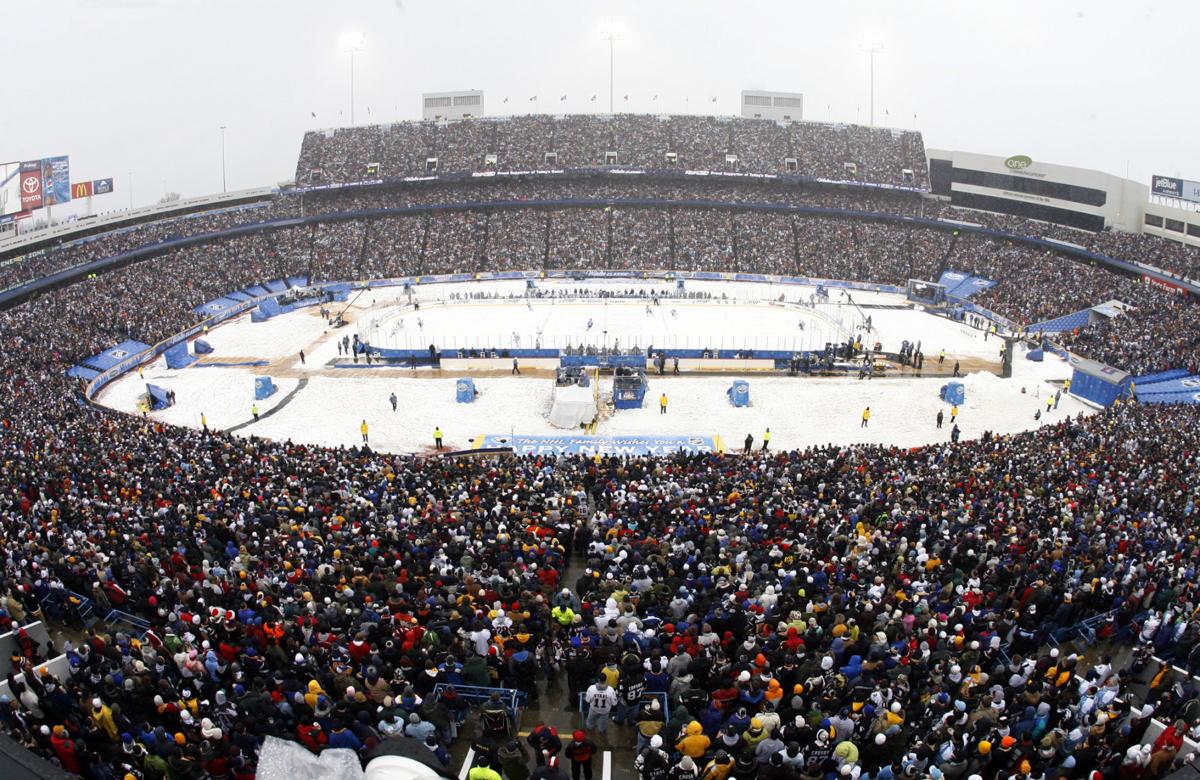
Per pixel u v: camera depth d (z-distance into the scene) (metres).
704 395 66.50
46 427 47.47
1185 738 18.22
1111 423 48.84
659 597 23.73
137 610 24.28
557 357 75.50
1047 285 94.94
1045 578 24.94
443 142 127.81
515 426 60.19
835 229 117.62
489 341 80.62
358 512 31.86
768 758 16.59
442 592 24.08
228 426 60.34
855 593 23.64
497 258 113.44
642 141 127.94
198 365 75.56
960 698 19.27
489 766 17.36
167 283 94.56
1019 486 35.72
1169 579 24.55
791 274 111.12
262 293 102.06
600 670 19.88
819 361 72.88
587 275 112.19
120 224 106.00
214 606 23.17
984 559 27.20
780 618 21.97
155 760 16.28
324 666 20.62
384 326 87.12
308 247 112.44
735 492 33.72
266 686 19.36
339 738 16.86
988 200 117.81
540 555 26.98
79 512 30.89
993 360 77.12
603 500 33.75
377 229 117.12
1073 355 77.75
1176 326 76.38
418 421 61.19
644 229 118.62
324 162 125.25
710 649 20.30
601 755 19.16
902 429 59.75
